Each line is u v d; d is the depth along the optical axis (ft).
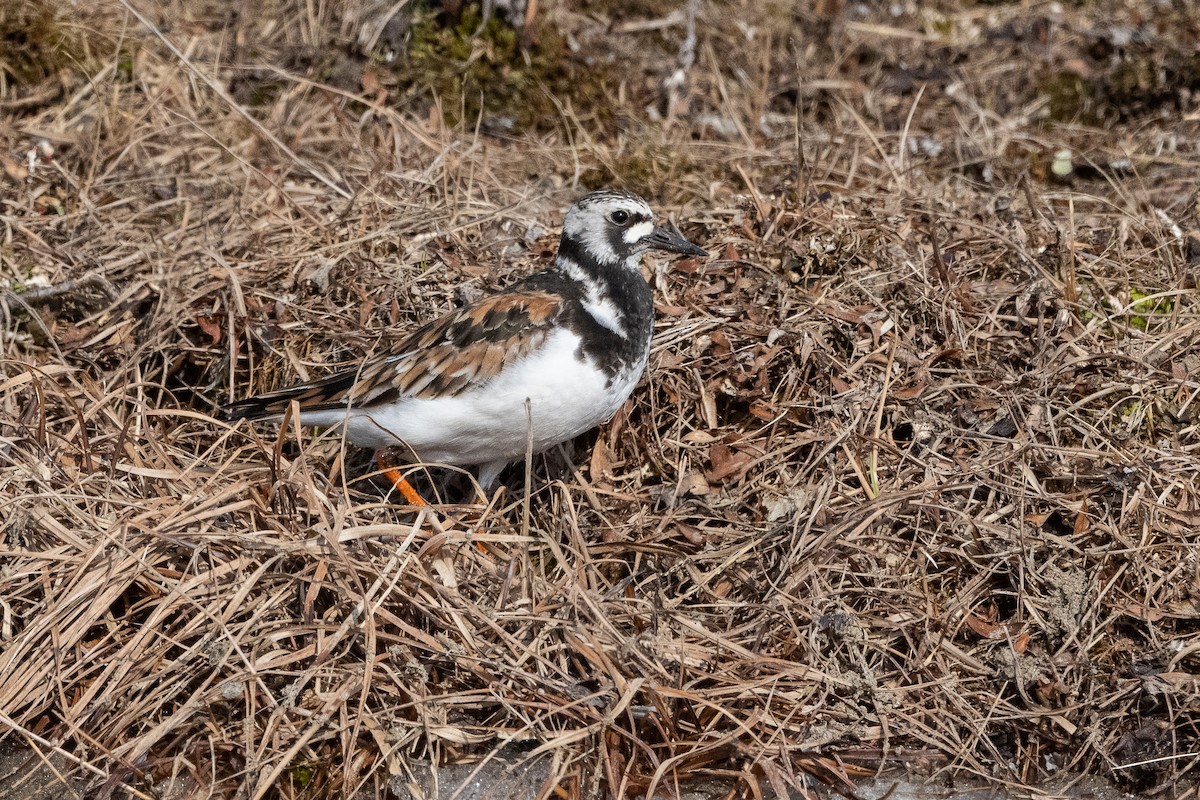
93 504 16.53
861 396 18.11
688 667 15.07
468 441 17.07
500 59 26.37
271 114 25.16
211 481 16.48
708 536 16.93
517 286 17.51
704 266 20.22
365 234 21.59
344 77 26.18
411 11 26.66
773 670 15.23
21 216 22.54
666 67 26.68
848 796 14.46
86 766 14.02
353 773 14.08
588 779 14.26
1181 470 17.24
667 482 17.89
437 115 25.62
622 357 16.87
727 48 27.35
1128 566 16.26
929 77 26.76
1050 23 27.58
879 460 17.60
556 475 18.51
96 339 20.40
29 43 25.26
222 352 20.36
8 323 20.54
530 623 15.26
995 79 26.86
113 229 22.26
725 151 24.85
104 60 25.59
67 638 14.94
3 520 16.10
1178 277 20.12
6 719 14.23
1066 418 17.98
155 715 14.58
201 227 22.35
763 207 21.35
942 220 21.36
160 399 19.67
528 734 14.32
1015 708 15.24
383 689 14.78
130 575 15.35
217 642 14.67
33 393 18.37
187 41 26.50
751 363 18.63
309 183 23.70
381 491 18.81
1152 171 24.54
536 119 26.14
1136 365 18.52
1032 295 19.40
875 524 16.66
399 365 16.89
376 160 24.02
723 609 15.98
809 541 16.46
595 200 17.21
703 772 14.53
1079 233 21.42
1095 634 15.71
